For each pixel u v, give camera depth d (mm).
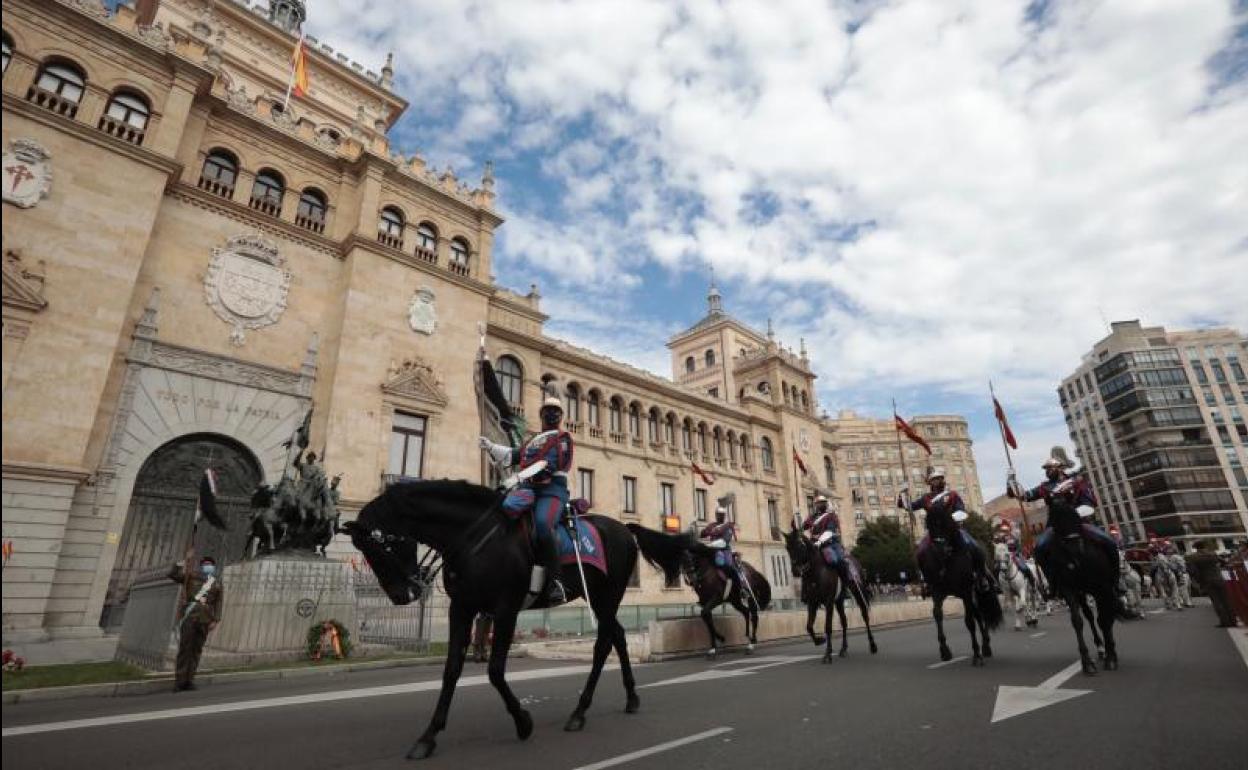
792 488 55844
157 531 22031
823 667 10984
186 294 24141
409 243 31172
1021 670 9734
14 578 17984
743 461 53875
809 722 6660
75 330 20453
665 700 8211
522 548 6523
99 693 10797
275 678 12734
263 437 24828
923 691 8188
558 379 40344
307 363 26812
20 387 19125
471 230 34094
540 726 6820
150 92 24234
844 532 62656
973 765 5098
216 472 23812
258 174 27828
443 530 6316
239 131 27438
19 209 20188
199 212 25156
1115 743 5570
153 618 13812
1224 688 7770
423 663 15062
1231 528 82812
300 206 29016
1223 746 5387
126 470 21344
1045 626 18406
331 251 28984
